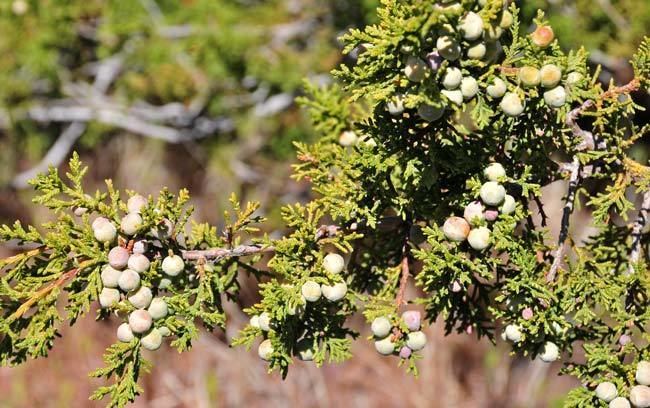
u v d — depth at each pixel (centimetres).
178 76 168
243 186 203
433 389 199
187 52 164
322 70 158
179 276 82
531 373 198
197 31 156
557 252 82
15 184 193
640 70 81
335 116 92
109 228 80
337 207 82
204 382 201
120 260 80
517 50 78
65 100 177
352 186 82
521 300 81
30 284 81
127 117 179
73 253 81
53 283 81
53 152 188
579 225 149
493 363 200
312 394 204
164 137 182
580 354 188
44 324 80
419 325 81
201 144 185
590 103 82
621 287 82
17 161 211
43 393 199
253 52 158
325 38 159
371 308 82
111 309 81
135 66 174
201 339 205
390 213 93
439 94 76
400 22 75
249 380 203
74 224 81
